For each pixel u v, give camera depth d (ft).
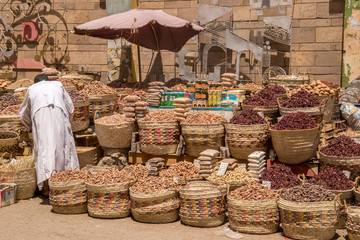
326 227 16.81
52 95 23.12
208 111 25.35
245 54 40.01
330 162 19.90
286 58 39.17
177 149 23.59
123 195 20.08
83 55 45.55
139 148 24.44
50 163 22.43
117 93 31.27
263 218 17.71
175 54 42.29
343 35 37.55
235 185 19.65
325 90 25.81
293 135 20.02
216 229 18.62
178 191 19.71
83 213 21.01
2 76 45.80
